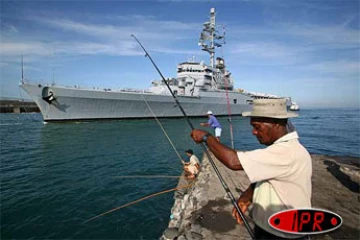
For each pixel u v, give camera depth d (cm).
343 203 445
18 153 1391
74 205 686
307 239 151
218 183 557
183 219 427
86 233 544
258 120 160
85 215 626
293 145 143
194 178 788
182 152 1473
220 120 3709
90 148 1545
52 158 1277
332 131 2825
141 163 1188
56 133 2109
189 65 3494
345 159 820
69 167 1106
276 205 145
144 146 1642
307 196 143
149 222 590
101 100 2647
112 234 541
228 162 145
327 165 729
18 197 741
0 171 1035
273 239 161
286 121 155
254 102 164
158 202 705
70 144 1666
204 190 510
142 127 2536
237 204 204
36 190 805
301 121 4553
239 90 4247
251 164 137
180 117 3341
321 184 548
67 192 787
